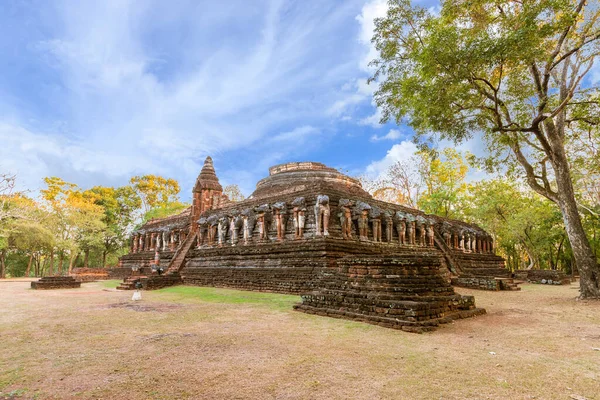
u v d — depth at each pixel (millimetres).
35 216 42531
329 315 11039
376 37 19906
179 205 62250
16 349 7250
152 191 64625
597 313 12383
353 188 30578
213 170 34375
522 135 18875
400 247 25734
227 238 27094
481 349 7191
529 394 4887
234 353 6828
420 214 31625
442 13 16234
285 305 13773
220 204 33000
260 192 31047
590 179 28750
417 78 16562
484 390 5016
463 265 31297
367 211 22891
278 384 5211
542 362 6344
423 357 6574
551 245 42812
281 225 22641
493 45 13141
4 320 10742
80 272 36812
